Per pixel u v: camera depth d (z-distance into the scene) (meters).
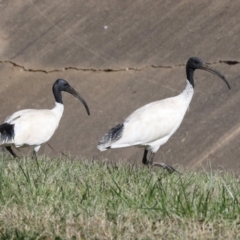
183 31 18.02
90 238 7.65
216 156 14.94
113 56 18.08
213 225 7.94
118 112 16.66
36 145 12.94
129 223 7.96
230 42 17.34
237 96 16.11
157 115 11.62
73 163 11.27
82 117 16.83
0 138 12.46
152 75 17.30
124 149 15.59
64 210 8.39
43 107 17.55
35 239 7.65
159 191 8.80
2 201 8.80
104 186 9.36
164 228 7.82
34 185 9.16
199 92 16.52
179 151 15.30
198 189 9.06
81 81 17.80
